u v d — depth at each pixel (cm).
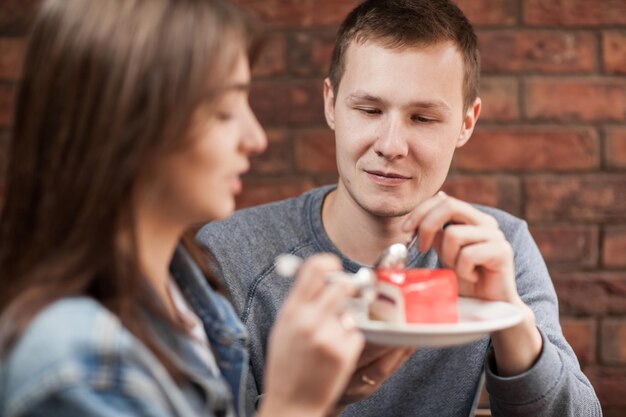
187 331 72
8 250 67
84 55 63
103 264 64
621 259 177
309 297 66
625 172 177
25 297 62
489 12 175
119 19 64
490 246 91
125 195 64
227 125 69
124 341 60
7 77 175
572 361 111
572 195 177
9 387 59
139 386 59
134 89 63
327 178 177
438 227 92
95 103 63
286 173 177
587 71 175
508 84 176
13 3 173
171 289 80
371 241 118
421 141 111
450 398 116
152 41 63
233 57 67
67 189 64
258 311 118
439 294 81
